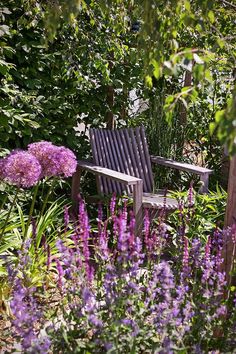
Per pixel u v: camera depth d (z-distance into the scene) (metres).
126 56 5.45
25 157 3.38
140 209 4.41
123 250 2.51
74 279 2.64
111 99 5.63
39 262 3.56
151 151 5.83
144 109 6.05
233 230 2.71
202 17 2.43
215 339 2.56
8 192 4.56
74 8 2.41
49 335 2.44
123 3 3.85
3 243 3.86
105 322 2.61
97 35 4.97
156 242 3.04
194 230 4.00
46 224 4.00
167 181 5.80
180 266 3.01
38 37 4.95
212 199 4.61
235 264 2.78
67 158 3.71
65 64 4.91
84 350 2.34
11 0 4.80
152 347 2.36
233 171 2.81
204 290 2.58
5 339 2.86
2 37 4.70
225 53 3.43
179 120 5.98
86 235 2.68
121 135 5.47
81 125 5.89
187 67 1.88
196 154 6.16
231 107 1.69
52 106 5.04
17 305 2.34
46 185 4.96
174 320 2.36
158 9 2.44
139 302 2.60
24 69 4.92
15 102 4.77
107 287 2.49
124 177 4.45
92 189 5.58
